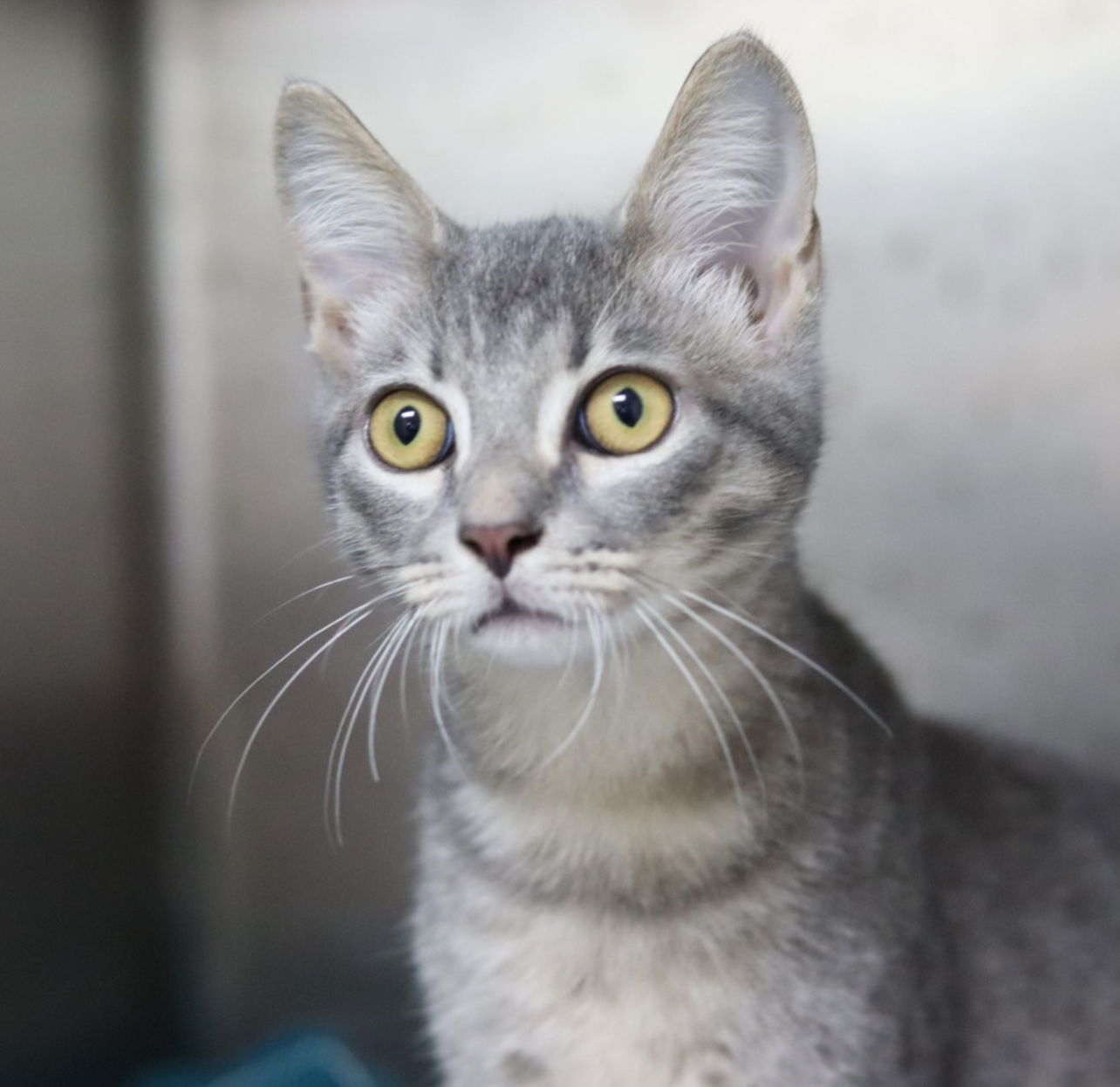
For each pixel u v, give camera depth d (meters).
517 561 0.33
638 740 0.36
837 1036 0.35
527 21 0.51
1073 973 0.40
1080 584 0.47
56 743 0.51
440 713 0.38
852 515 0.49
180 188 0.54
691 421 0.34
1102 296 0.46
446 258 0.37
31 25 0.50
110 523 0.52
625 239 0.36
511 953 0.37
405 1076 0.52
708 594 0.35
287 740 0.52
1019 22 0.46
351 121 0.37
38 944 0.50
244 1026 0.54
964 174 0.47
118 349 0.53
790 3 0.48
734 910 0.36
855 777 0.37
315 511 0.52
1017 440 0.47
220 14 0.53
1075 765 0.45
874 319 0.48
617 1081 0.36
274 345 0.53
